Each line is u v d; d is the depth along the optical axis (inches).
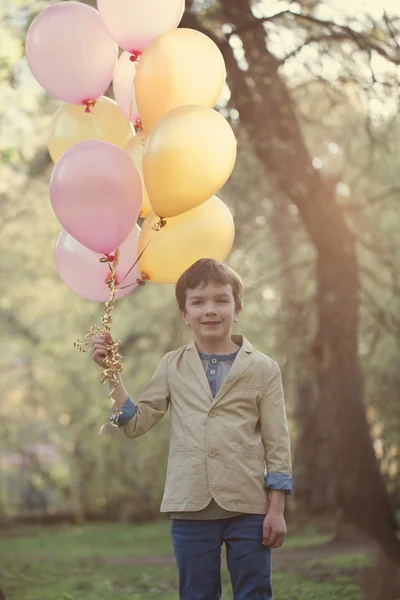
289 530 860.6
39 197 674.8
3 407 1212.5
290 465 155.9
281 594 358.9
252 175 500.4
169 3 183.3
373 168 487.2
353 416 439.2
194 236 176.6
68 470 1299.2
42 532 1104.2
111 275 180.9
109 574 497.0
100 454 1101.1
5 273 883.4
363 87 348.8
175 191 167.0
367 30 334.0
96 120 200.7
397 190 482.6
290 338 651.5
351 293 443.2
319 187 407.2
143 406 160.7
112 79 207.3
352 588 373.7
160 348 618.8
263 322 673.6
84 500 1241.4
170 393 160.2
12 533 1101.1
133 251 189.6
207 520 153.2
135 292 764.6
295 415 810.2
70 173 169.5
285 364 650.2
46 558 655.8
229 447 153.1
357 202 533.3
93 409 971.9
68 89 194.9
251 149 413.4
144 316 742.5
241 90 353.1
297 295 658.2
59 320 983.0
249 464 153.7
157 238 177.2
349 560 516.1
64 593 361.1
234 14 329.7
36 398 1148.5
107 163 170.2
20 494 1336.1
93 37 190.5
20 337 1054.4
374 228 550.3
